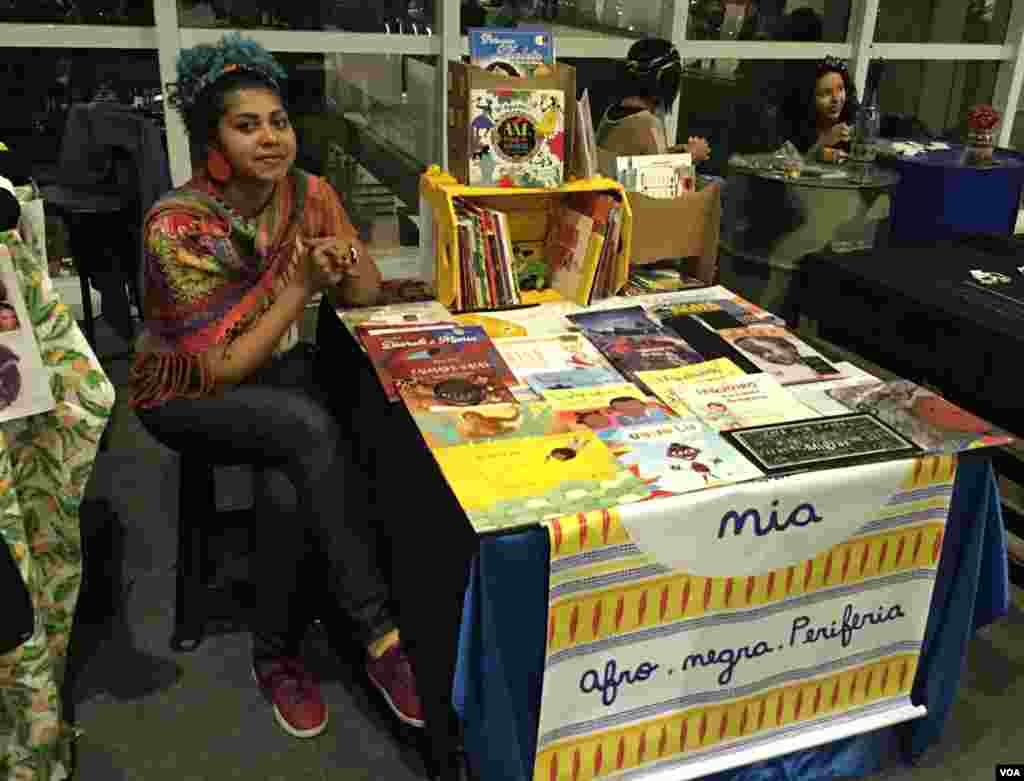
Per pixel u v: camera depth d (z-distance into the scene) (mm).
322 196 1979
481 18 4148
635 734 1555
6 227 1373
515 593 1360
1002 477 2812
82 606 2170
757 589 1528
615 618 1440
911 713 1760
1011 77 5414
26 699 1518
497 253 2111
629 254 2246
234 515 2367
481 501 1380
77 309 3799
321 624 2133
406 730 1816
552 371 1822
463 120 2100
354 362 2016
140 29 3662
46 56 3619
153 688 1946
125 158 2938
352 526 1775
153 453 2893
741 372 1835
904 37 5098
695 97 4762
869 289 2330
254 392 1780
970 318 2062
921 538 1617
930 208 3293
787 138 3604
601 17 4430
